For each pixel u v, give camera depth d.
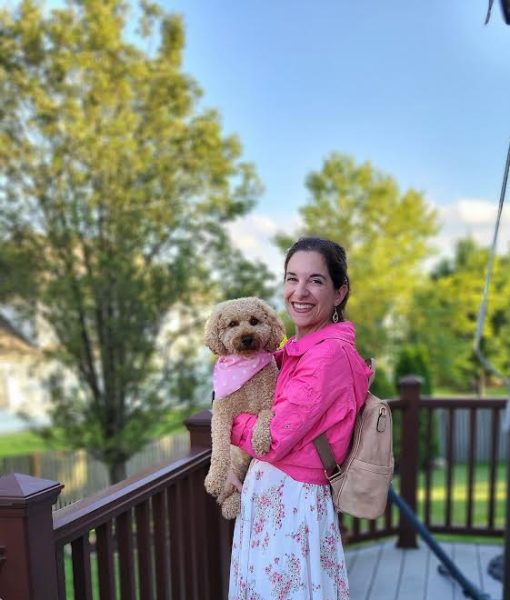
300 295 1.44
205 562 2.02
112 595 1.44
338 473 1.40
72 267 6.61
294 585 1.39
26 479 1.13
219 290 7.10
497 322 12.79
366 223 10.92
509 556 2.16
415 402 3.41
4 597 1.09
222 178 7.11
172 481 1.74
